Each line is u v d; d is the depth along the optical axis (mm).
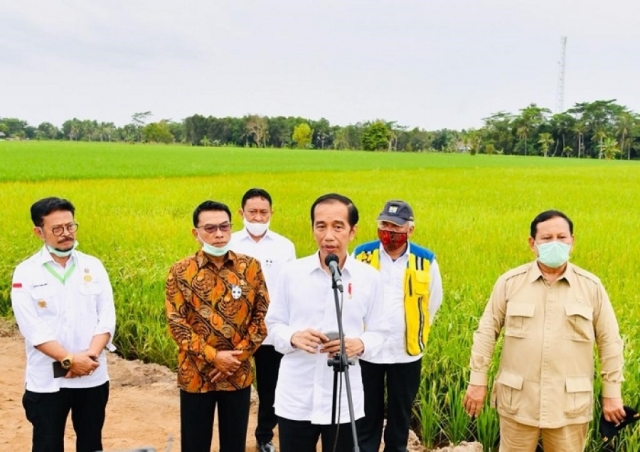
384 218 4578
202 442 4223
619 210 17953
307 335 3412
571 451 3891
